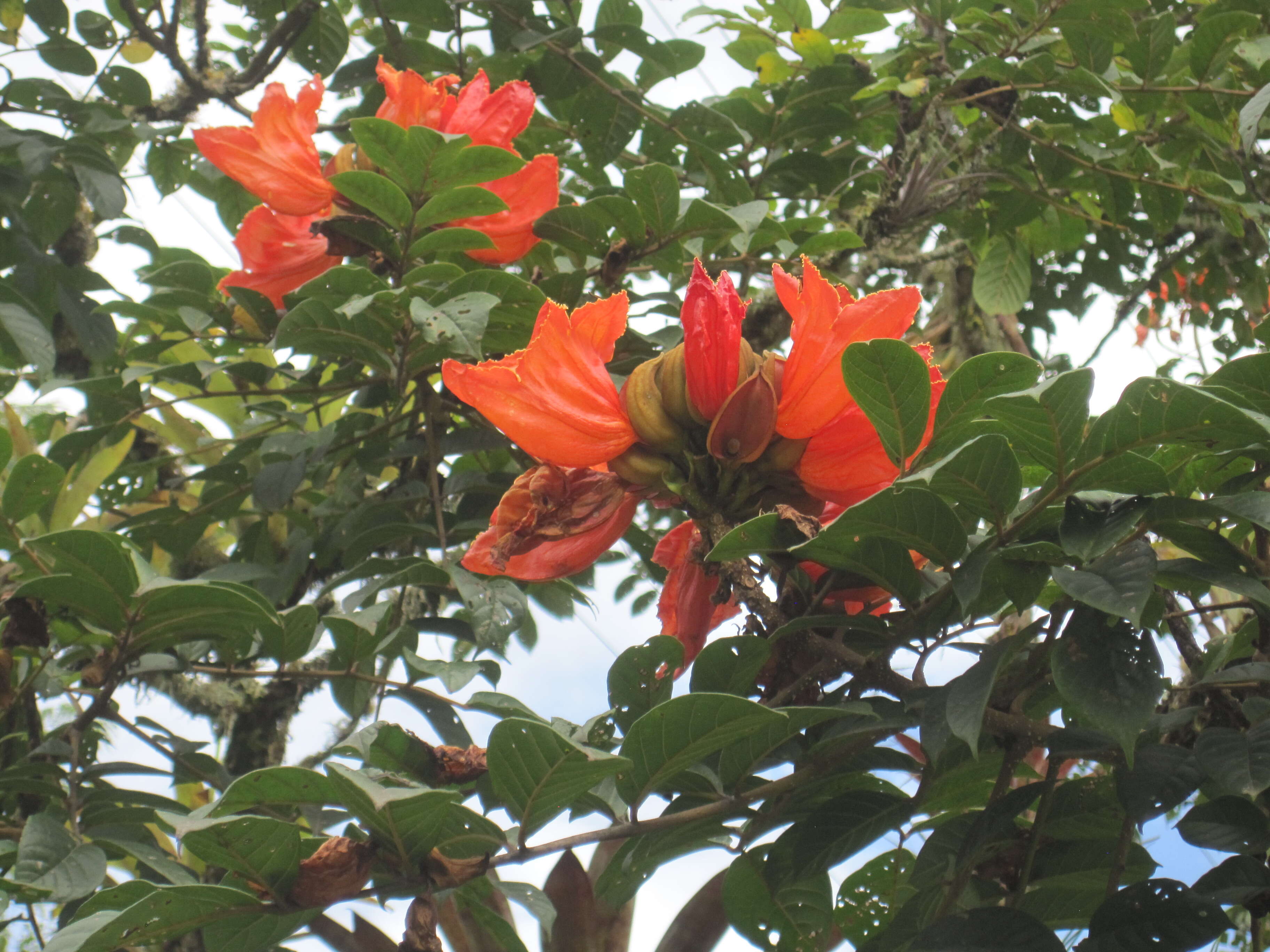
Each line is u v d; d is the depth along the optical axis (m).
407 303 1.51
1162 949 1.21
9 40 2.01
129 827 1.52
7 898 1.49
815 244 1.78
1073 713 1.38
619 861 1.36
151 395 1.84
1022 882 1.30
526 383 1.26
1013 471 1.18
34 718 1.62
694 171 2.06
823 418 1.25
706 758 1.31
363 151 1.50
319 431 1.75
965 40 2.20
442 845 1.25
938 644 1.28
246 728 2.06
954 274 2.75
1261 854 1.25
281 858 1.18
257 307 1.67
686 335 1.26
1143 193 2.16
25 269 1.87
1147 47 1.98
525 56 2.00
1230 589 1.18
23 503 1.47
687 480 1.28
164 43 2.04
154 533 1.81
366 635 1.50
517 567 1.31
